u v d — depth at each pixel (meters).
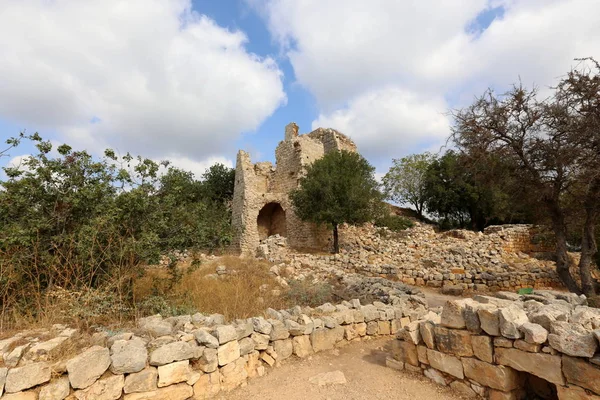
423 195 35.25
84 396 3.48
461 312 4.68
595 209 11.30
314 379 5.05
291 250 22.30
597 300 9.16
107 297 5.32
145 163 7.05
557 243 12.23
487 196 26.44
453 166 15.23
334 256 17.45
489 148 12.22
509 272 14.68
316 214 21.19
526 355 3.91
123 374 3.79
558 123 11.16
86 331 4.64
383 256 17.66
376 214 22.45
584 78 10.37
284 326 5.86
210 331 4.95
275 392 4.68
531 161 11.94
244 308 6.98
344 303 7.73
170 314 6.03
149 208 6.75
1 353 3.59
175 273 7.54
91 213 6.11
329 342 6.43
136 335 4.49
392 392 4.70
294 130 30.02
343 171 21.84
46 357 3.57
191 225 7.61
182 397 4.13
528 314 4.56
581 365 3.45
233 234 8.88
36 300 5.13
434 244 19.47
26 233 5.24
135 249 5.87
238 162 28.19
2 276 4.84
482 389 4.30
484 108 12.30
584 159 10.60
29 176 5.60
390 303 8.72
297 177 26.97
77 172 6.13
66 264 5.32
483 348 4.34
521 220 27.12
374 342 7.03
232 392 4.64
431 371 5.02
